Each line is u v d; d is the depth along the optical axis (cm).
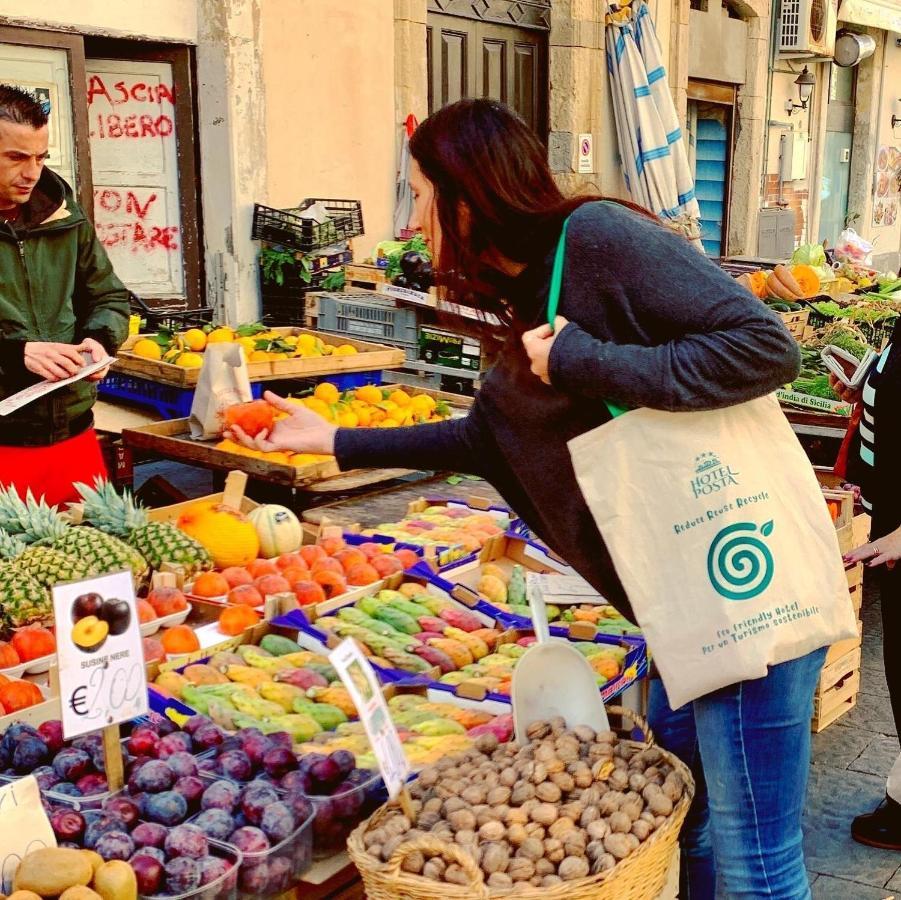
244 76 759
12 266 405
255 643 330
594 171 1138
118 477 538
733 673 221
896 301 933
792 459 231
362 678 216
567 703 271
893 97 1884
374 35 861
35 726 265
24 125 376
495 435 246
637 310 216
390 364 635
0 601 319
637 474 222
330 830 239
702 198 1452
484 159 217
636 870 222
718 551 221
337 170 850
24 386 409
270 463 477
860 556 344
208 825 220
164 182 764
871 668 550
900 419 352
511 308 230
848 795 424
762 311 212
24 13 651
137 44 734
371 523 450
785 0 1431
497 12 1028
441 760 256
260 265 779
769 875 234
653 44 1126
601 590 245
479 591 382
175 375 564
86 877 197
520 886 210
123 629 225
